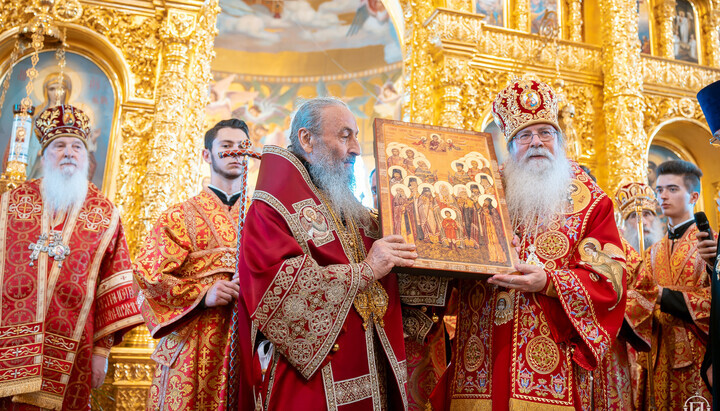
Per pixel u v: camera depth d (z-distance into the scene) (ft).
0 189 16.55
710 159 29.25
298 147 8.59
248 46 39.93
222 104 39.63
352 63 39.47
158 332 10.70
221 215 12.07
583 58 27.91
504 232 8.53
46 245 11.14
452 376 9.06
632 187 17.80
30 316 10.64
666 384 13.46
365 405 7.52
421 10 26.35
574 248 8.82
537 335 8.28
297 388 7.43
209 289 10.80
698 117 28.63
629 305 12.13
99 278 11.71
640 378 14.02
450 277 8.57
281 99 40.55
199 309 10.91
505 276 8.03
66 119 12.02
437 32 25.25
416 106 25.40
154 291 10.89
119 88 21.33
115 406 17.04
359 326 7.80
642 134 26.76
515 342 8.33
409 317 8.88
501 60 26.63
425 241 8.07
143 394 17.24
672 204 14.79
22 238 11.16
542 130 9.39
